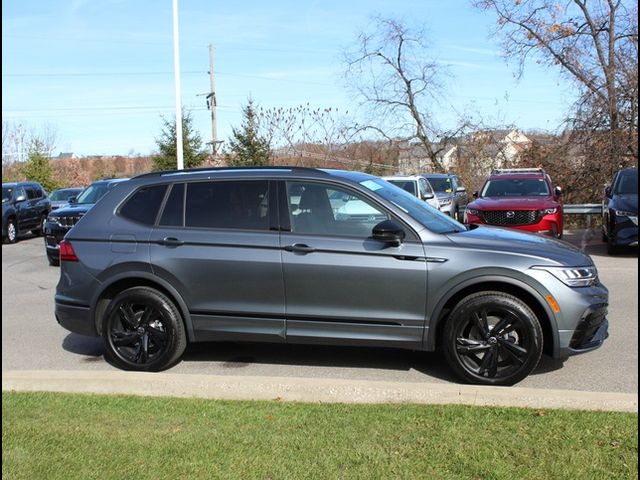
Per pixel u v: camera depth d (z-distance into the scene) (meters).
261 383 4.64
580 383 5.30
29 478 3.35
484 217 13.45
